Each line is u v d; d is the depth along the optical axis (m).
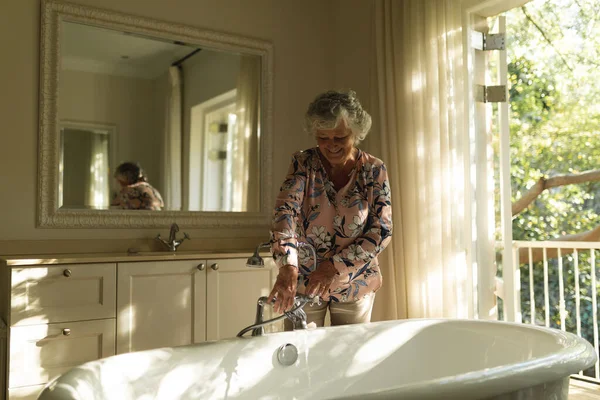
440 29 2.85
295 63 3.56
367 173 1.87
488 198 2.89
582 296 4.73
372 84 3.16
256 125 3.40
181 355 1.54
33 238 2.73
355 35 3.53
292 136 3.52
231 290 2.77
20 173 2.72
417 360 1.96
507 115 2.89
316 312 1.93
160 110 3.10
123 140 2.99
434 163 2.84
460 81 2.86
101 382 1.31
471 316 2.81
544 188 4.94
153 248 3.02
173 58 3.16
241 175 3.32
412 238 2.89
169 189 3.10
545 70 4.96
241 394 1.63
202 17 3.25
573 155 4.93
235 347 1.64
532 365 1.31
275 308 1.66
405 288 2.91
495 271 2.88
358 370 1.85
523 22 5.01
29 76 2.76
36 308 2.29
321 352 1.80
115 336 2.46
